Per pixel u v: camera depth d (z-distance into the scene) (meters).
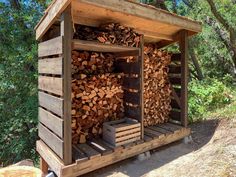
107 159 3.20
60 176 2.76
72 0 2.51
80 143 3.57
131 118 4.00
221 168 2.81
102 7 2.77
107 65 4.20
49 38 3.65
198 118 5.54
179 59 4.80
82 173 2.92
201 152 3.64
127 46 3.48
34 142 6.05
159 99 4.82
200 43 9.34
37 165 4.70
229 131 4.12
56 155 3.05
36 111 5.69
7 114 6.12
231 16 8.01
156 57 4.75
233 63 9.05
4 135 6.04
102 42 3.21
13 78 5.86
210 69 9.91
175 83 4.91
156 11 3.49
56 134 2.98
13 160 5.92
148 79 4.57
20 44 6.02
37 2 6.36
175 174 3.06
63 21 2.71
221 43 9.26
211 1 7.29
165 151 4.04
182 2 9.62
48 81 3.21
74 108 3.57
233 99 6.02
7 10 6.22
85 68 3.88
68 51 2.75
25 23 6.27
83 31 3.27
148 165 3.51
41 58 3.59
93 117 3.83
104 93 3.94
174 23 3.86
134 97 3.91
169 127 4.47
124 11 3.02
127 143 3.53
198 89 6.22
